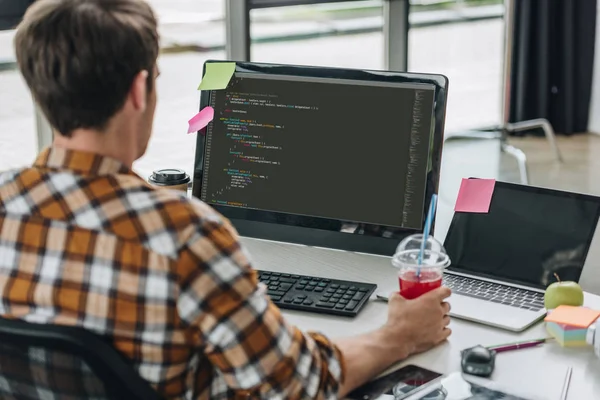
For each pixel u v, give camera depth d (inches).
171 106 164.2
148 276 40.2
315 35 178.9
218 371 44.3
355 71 69.1
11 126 134.3
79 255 40.9
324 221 70.6
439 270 58.2
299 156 70.9
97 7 40.9
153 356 41.1
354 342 53.2
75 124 41.6
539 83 208.2
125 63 41.1
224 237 41.6
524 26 202.4
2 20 117.6
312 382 45.1
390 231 68.8
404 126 67.9
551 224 65.9
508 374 52.9
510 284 65.9
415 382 52.0
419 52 203.2
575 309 58.9
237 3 143.7
